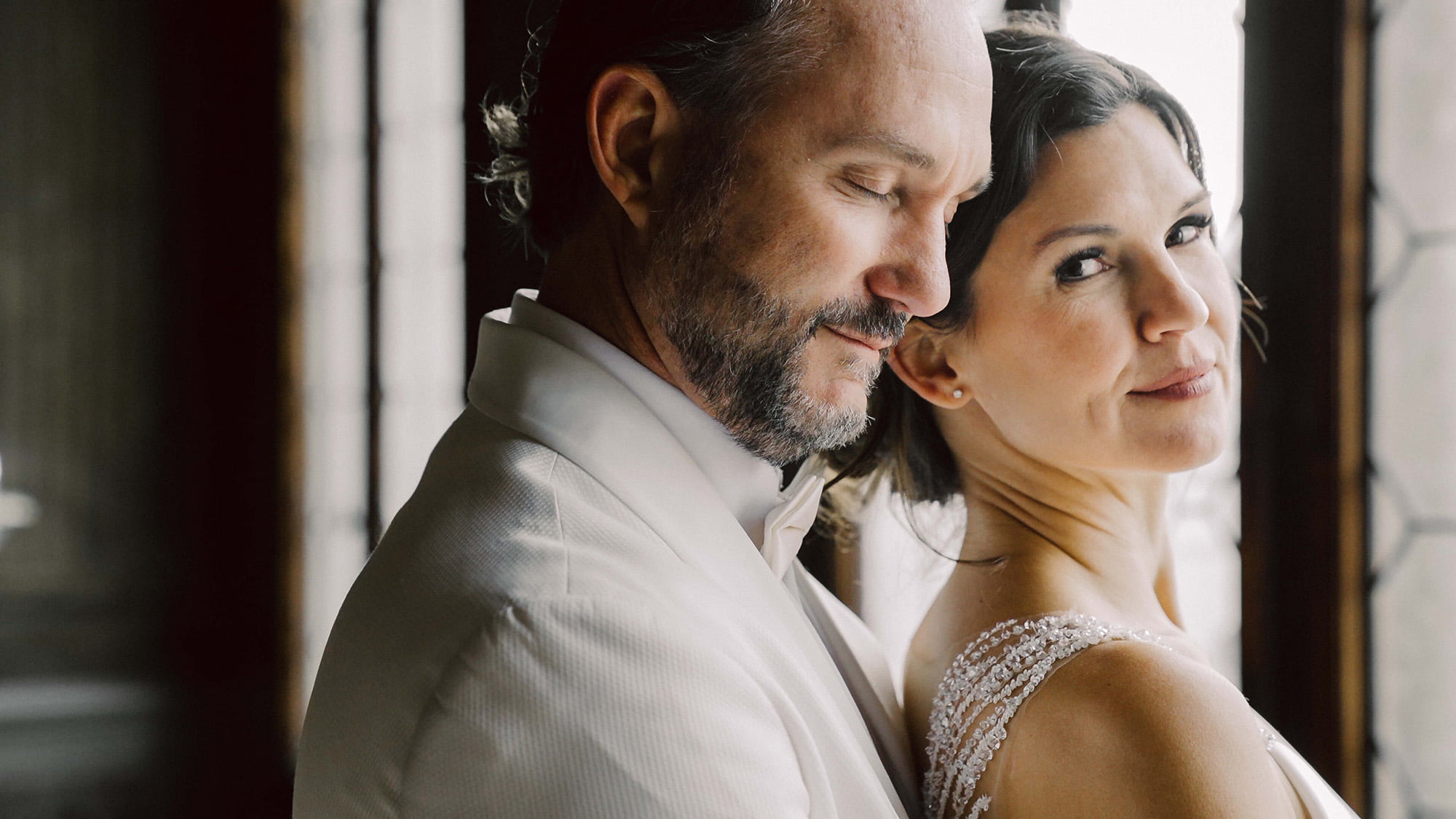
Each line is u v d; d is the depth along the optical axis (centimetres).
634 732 69
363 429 425
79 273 539
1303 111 168
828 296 85
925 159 83
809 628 90
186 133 525
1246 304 174
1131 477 99
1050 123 90
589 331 91
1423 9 157
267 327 492
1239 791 78
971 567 100
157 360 530
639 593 75
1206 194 93
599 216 93
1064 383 92
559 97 94
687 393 91
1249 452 174
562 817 69
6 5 537
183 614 519
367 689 78
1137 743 80
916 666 108
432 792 72
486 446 86
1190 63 175
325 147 448
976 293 94
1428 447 159
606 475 82
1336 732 167
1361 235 166
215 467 521
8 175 541
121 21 532
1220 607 180
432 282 374
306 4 461
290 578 479
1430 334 158
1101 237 90
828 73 82
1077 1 173
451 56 354
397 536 85
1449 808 158
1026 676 88
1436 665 159
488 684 70
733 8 84
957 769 93
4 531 525
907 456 108
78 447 535
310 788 84
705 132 85
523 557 75
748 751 72
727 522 87
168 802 416
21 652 512
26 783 417
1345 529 167
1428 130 158
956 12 85
